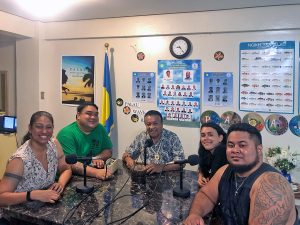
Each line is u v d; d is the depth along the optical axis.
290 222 1.29
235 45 2.93
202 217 1.53
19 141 3.76
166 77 3.22
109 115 3.38
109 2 2.70
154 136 2.56
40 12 3.12
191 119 3.15
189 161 1.78
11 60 3.85
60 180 1.89
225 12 2.89
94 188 1.86
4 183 1.63
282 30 2.75
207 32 2.99
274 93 2.81
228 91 2.98
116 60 3.42
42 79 3.72
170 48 3.16
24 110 3.72
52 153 1.88
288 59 2.74
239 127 1.45
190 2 2.67
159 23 3.15
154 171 2.18
